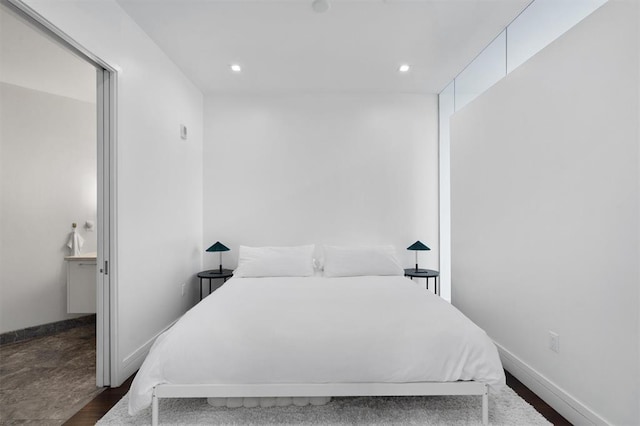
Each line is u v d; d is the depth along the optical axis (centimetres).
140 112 257
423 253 400
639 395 144
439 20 252
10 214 322
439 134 399
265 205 401
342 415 185
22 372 246
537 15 225
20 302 324
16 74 307
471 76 323
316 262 386
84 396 210
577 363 177
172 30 263
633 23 144
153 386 172
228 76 352
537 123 208
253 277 343
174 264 320
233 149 400
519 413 187
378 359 177
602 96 160
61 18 176
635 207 144
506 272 243
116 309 222
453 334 183
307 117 402
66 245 354
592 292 167
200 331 184
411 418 183
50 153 347
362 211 401
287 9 238
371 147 402
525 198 220
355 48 295
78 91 347
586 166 170
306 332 184
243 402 193
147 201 267
